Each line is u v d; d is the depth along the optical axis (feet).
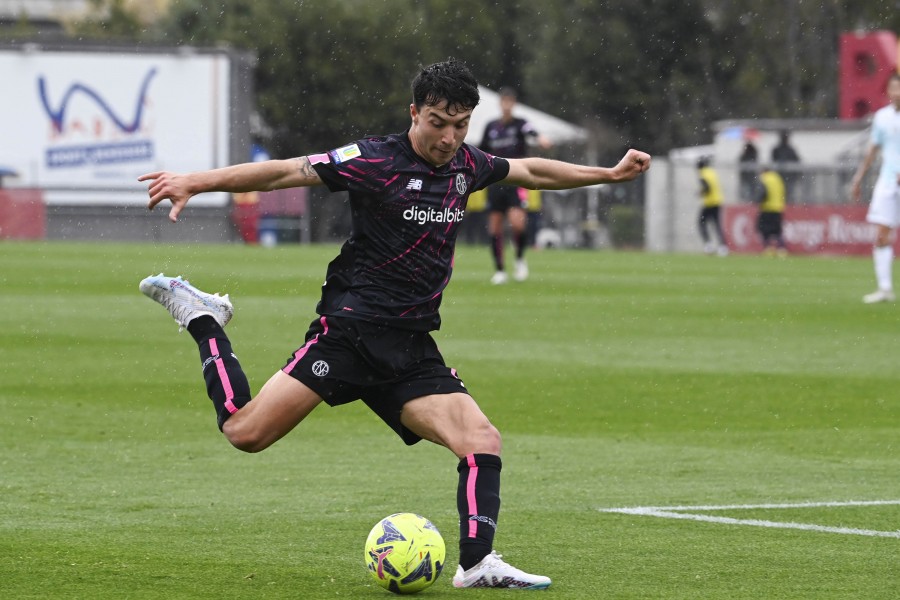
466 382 134.62
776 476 91.50
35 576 62.03
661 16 591.78
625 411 119.65
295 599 58.70
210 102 457.68
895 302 221.87
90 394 125.59
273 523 75.00
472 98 60.44
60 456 96.32
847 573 64.54
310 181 61.41
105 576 62.23
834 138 474.49
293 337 167.63
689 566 65.72
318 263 305.32
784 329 183.01
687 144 592.60
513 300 221.25
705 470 93.56
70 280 248.11
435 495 83.87
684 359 152.76
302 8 513.86
